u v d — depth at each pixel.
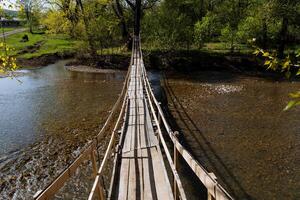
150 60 34.16
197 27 34.66
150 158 7.92
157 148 8.59
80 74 31.28
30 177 10.06
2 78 29.25
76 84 26.14
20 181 9.82
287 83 25.47
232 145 12.61
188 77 29.12
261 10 31.09
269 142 12.84
